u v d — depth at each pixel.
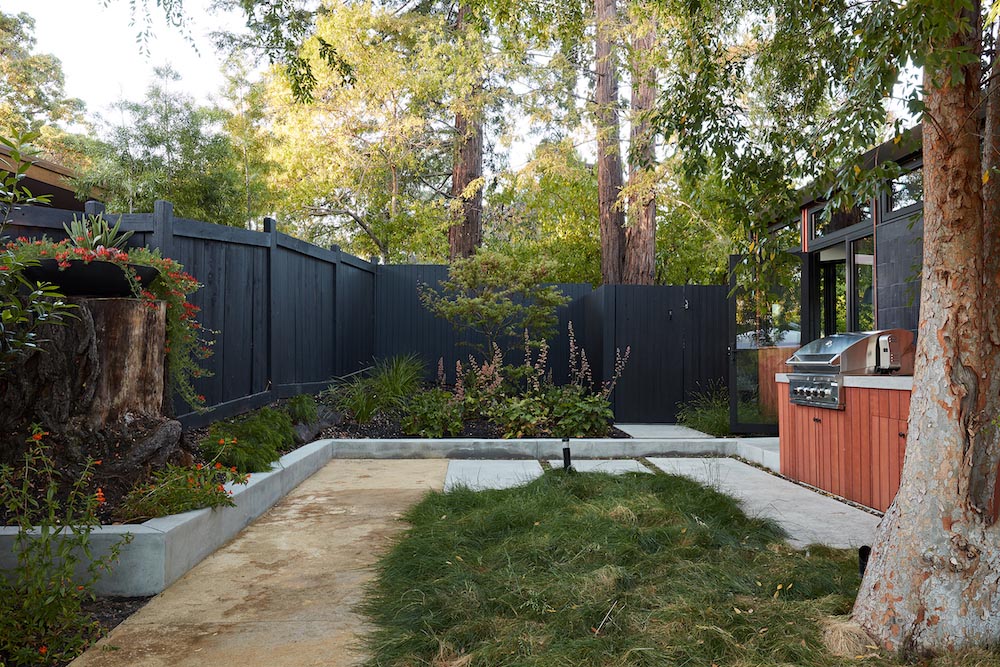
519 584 3.05
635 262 11.62
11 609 2.66
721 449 7.31
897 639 2.41
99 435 3.86
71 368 3.87
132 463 3.85
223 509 4.02
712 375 9.64
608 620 2.67
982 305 2.41
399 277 10.96
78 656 2.54
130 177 11.41
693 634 2.48
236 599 3.13
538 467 6.53
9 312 2.93
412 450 7.19
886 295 6.48
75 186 9.86
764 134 4.22
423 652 2.51
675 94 4.11
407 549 3.61
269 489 4.91
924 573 2.41
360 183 15.34
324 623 2.85
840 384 5.00
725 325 9.69
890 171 3.27
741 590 2.93
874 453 4.62
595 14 11.34
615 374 9.29
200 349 5.00
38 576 2.68
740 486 5.54
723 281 14.61
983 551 2.38
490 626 2.65
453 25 14.03
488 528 4.00
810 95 4.17
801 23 4.05
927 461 2.46
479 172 13.84
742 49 5.34
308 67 5.44
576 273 15.34
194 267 5.61
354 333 9.90
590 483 5.00
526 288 9.06
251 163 16.52
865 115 3.06
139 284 4.16
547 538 3.64
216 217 12.58
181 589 3.27
